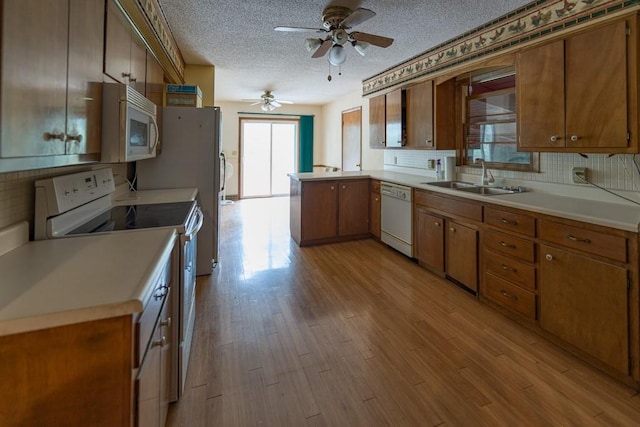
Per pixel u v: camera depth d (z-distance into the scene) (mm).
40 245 1352
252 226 5438
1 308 822
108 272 1062
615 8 2080
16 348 813
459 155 3742
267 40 3455
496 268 2568
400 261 3777
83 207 1796
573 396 1712
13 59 854
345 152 6977
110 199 2256
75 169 1884
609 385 1790
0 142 811
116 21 1743
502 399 1696
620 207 2137
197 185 3262
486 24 3043
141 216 1935
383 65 4461
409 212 3715
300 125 8141
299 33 3242
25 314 799
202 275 3350
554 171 2713
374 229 4516
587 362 1979
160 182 3188
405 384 1813
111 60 1663
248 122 7926
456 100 3738
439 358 2035
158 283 1165
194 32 3236
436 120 3682
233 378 1853
